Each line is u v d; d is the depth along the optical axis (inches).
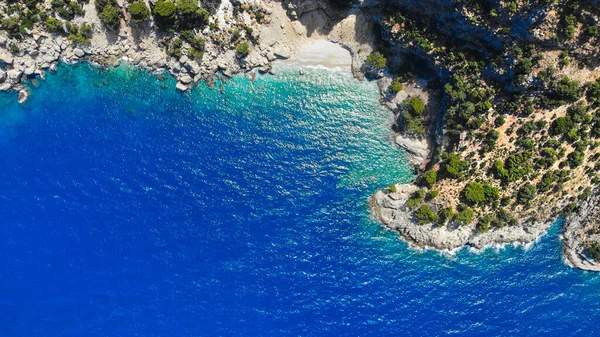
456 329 3265.3
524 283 3329.2
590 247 3270.2
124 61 3314.5
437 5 2837.1
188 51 3233.3
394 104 3368.6
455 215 3137.3
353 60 3363.7
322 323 3265.3
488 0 2691.9
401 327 3262.8
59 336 3196.4
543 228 3309.5
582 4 2586.1
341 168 3376.0
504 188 3093.0
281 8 3211.1
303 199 3356.3
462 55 2979.8
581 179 3107.8
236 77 3368.6
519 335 3262.8
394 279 3309.5
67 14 3157.0
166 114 3358.8
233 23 3216.0
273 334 3243.1
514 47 2810.0
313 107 3390.7
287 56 3331.7
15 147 3321.9
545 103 2933.1
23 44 3223.4
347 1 3070.9
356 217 3348.9
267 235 3321.9
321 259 3316.9
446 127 3139.8
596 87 2834.6
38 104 3339.1
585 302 3321.9
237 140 3373.5
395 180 3351.4
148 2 3105.3
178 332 3225.9
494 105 3048.7
